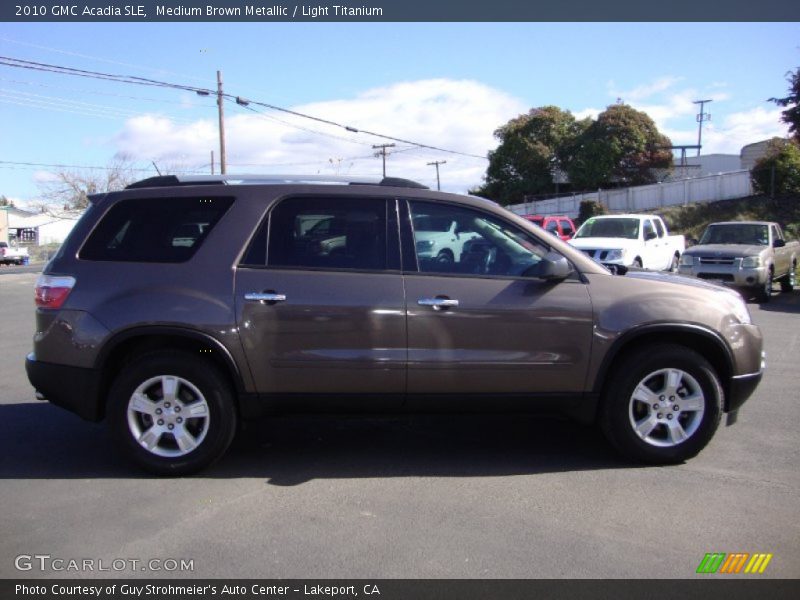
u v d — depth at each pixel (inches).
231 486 181.2
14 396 274.8
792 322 472.1
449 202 194.5
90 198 199.3
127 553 144.6
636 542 148.5
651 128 1705.2
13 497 173.8
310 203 191.8
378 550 145.3
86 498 173.0
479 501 170.4
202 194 193.6
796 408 251.3
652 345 190.7
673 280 200.7
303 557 142.6
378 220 191.2
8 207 2962.6
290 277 184.9
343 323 183.3
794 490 176.2
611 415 191.0
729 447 209.2
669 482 181.9
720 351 191.9
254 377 184.1
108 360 185.9
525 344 186.4
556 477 186.4
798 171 1365.7
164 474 186.1
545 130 1818.4
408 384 185.9
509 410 191.2
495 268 190.5
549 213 1690.5
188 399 186.7
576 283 189.6
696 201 1457.9
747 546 146.8
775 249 617.6
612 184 1744.6
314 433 227.1
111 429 185.8
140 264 188.2
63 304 186.5
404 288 185.3
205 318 181.5
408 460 201.3
